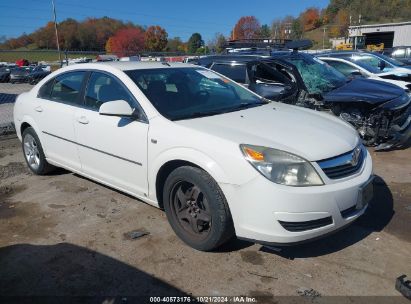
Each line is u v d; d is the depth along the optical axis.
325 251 3.40
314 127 3.49
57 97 4.82
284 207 2.87
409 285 2.84
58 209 4.33
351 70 10.02
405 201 4.35
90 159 4.32
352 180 3.14
